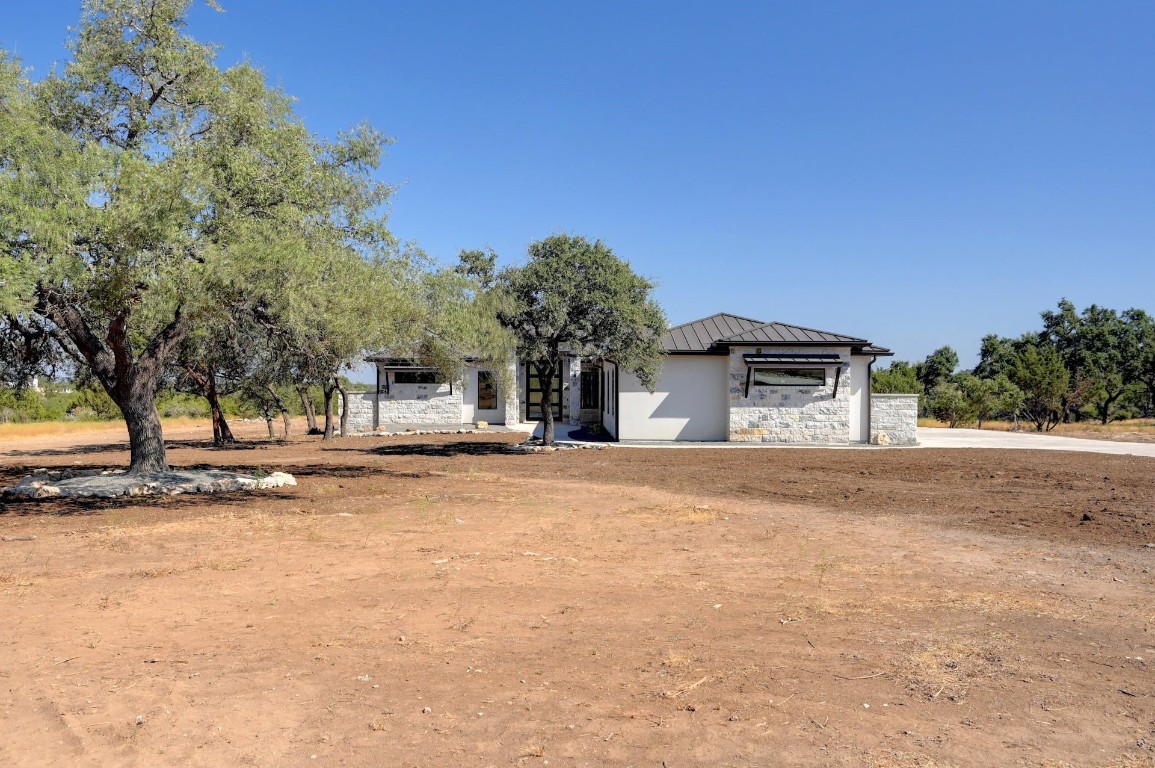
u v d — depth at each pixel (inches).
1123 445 954.7
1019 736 147.6
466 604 237.9
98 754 140.7
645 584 264.4
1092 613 229.6
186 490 499.8
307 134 557.6
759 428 953.5
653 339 901.2
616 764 137.1
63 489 481.4
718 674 180.2
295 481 561.0
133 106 507.5
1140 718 155.7
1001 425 1648.6
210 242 435.5
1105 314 2219.5
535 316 850.8
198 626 214.4
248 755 140.3
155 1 503.2
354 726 152.1
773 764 136.8
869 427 971.9
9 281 352.8
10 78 427.5
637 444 941.2
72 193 395.9
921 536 354.0
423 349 683.4
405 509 427.8
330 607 233.9
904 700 165.0
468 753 141.0
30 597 242.4
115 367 531.5
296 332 476.1
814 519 401.4
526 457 792.3
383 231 596.4
